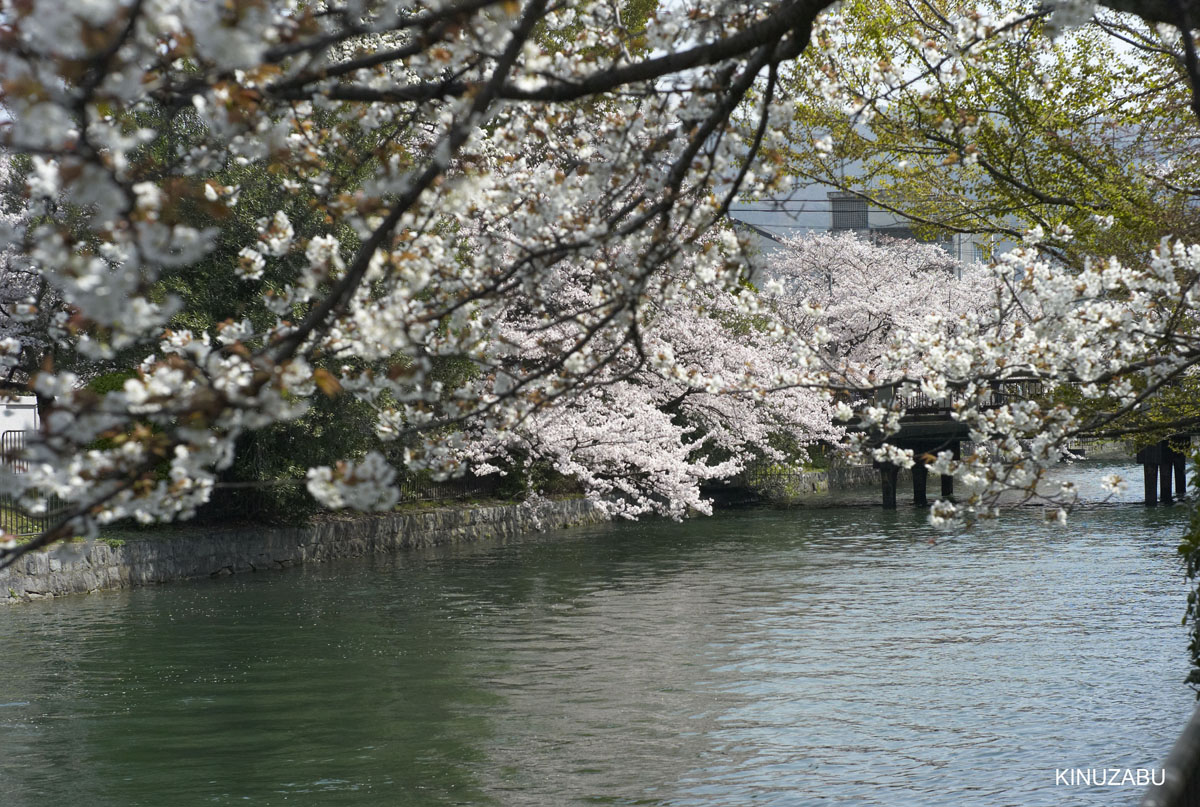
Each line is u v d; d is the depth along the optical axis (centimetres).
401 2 434
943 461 717
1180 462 4394
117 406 346
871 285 4988
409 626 1845
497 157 655
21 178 2205
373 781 1067
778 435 3897
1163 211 1127
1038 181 1242
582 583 2300
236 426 389
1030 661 1534
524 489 3350
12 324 2161
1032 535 3022
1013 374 787
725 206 532
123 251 396
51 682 1448
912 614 1900
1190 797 449
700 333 3228
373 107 569
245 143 519
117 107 370
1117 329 752
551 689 1427
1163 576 2255
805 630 1781
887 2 1135
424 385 547
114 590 2202
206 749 1167
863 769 1094
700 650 1645
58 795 1021
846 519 3566
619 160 555
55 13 260
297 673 1509
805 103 1068
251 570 2491
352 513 2866
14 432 2116
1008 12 1127
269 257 2155
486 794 1030
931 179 1280
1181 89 1183
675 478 2934
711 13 531
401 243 531
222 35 286
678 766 1112
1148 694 1351
